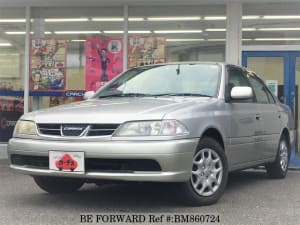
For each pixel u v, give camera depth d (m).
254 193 6.66
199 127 5.50
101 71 10.62
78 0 10.37
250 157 6.76
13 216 5.29
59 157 5.32
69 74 10.70
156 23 10.51
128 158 5.11
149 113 5.27
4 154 10.71
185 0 10.14
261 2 10.10
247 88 6.28
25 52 10.84
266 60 10.15
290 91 10.04
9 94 10.87
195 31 10.41
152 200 6.03
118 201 5.99
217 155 5.82
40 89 10.77
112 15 10.65
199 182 5.60
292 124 8.45
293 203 6.02
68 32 10.75
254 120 6.83
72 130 5.36
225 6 10.30
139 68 7.04
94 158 5.20
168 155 5.10
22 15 10.90
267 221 5.14
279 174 7.91
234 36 10.20
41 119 5.59
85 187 6.99
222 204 5.87
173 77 6.57
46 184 6.16
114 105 5.70
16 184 7.17
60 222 5.04
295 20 10.11
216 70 6.55
